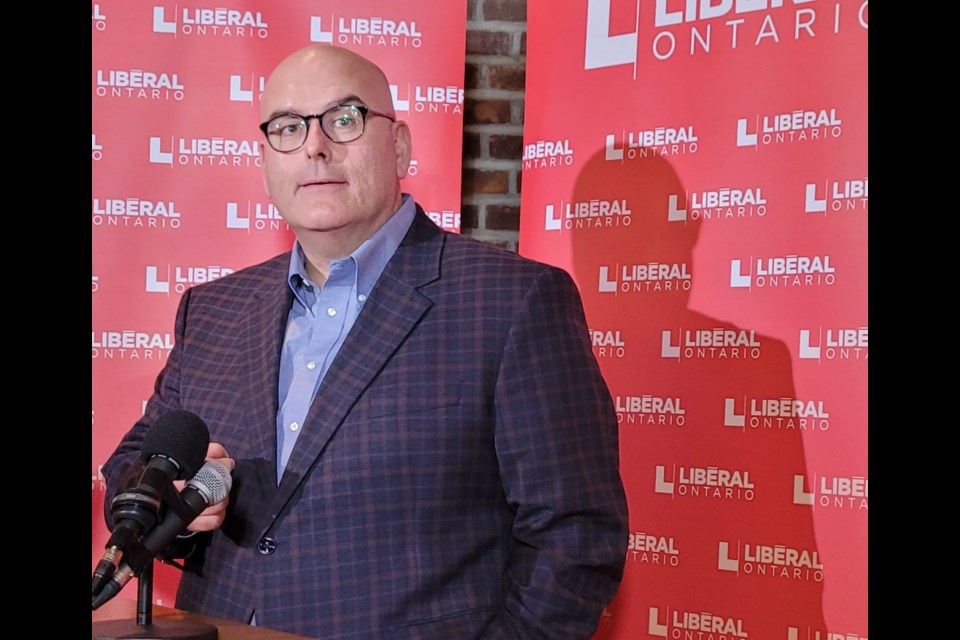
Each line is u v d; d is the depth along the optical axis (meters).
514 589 1.69
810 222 2.31
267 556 1.72
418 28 2.84
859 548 2.21
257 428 1.82
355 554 1.69
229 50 2.81
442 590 1.69
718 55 2.48
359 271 1.88
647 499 2.54
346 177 1.86
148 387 2.78
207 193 2.81
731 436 2.41
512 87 3.02
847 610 2.22
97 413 2.74
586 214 2.71
